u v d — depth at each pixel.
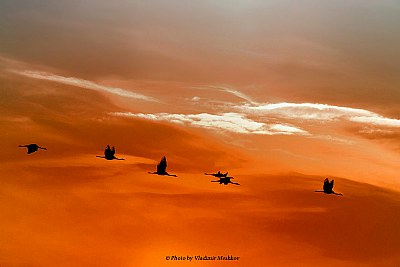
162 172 60.59
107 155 61.12
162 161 60.69
